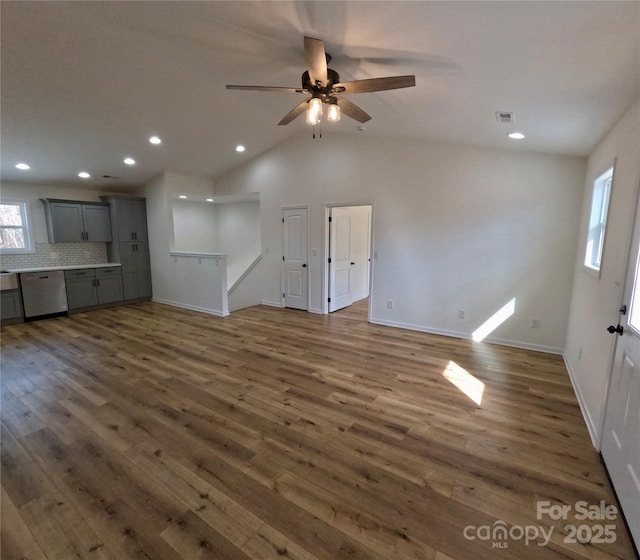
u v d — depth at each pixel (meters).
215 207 8.38
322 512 1.71
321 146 5.37
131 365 3.59
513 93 2.29
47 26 2.56
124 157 5.33
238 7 2.06
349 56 2.36
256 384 3.14
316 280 5.81
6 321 5.24
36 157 4.82
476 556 1.49
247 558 1.47
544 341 3.97
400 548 1.52
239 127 4.93
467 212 4.25
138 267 6.89
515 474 1.99
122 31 2.60
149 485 1.90
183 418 2.58
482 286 4.27
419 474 1.98
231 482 1.92
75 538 1.57
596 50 1.61
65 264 6.32
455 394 2.94
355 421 2.53
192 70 3.23
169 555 1.49
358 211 6.59
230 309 6.30
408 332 4.71
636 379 1.67
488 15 1.55
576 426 2.47
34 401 2.84
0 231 5.59
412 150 4.55
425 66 2.25
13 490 1.86
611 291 2.26
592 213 3.13
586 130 2.70
